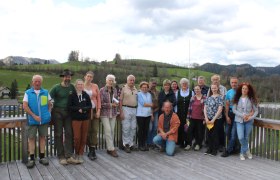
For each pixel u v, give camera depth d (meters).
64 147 5.86
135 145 7.28
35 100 5.30
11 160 5.80
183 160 6.09
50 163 5.66
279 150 6.19
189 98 7.01
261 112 6.57
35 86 5.33
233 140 6.43
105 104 6.21
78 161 5.64
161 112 6.95
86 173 5.09
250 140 6.73
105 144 6.95
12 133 5.95
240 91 6.24
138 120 6.79
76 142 5.68
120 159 6.07
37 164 5.57
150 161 5.97
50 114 5.54
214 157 6.37
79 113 5.55
